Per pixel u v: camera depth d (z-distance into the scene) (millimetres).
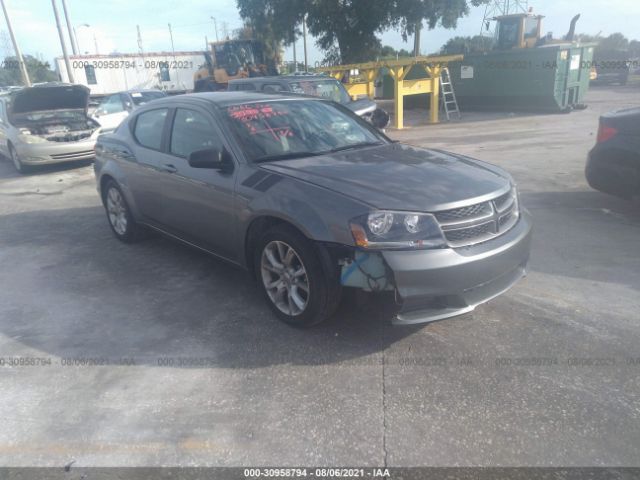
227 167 3963
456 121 17141
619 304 3891
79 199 8109
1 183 9812
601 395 2865
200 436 2643
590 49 17969
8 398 2998
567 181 7738
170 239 4984
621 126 5586
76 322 3916
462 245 3199
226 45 22047
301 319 3535
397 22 25391
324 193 3316
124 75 27484
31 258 5395
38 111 11094
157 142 4871
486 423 2678
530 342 3416
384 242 3053
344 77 18375
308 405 2859
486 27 20641
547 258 4840
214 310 4035
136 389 3051
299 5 24859
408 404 2844
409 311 3123
